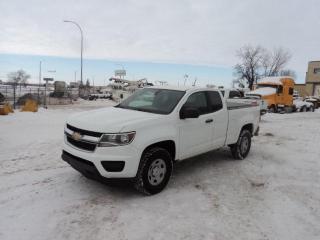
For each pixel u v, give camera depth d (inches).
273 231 153.0
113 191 193.6
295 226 159.3
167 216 163.2
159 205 176.4
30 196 181.5
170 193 195.5
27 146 310.7
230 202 186.4
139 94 243.9
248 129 302.4
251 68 2662.4
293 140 412.2
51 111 784.9
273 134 462.9
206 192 200.7
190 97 223.0
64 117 609.3
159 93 229.6
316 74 2329.0
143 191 185.9
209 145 240.8
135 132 176.4
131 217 160.2
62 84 1627.7
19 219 153.1
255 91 981.8
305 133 482.0
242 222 160.9
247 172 249.4
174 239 141.0
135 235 143.0
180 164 266.1
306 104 1144.2
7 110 629.6
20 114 633.6
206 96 240.1
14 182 203.9
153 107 214.8
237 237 145.6
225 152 316.5
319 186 223.3
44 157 269.4
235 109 270.5
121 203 176.9
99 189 196.1
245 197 195.6
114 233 143.9
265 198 195.5
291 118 789.2
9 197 179.3
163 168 195.3
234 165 268.4
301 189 215.3
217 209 175.3
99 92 2482.8
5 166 239.6
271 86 981.8
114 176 172.9
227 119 258.2
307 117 848.3
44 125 471.5
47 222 151.3
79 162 179.8
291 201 192.2
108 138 170.2
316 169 267.7
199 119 224.5
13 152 284.0
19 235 138.5
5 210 162.6
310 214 174.6
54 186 198.2
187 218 162.1
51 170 231.9
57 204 171.9
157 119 192.1
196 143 225.3
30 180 208.5
